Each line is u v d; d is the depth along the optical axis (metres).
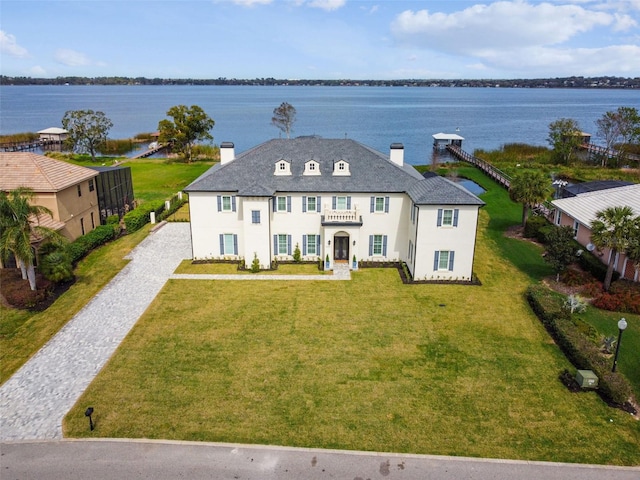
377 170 40.81
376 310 32.53
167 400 23.11
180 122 94.25
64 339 28.59
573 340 26.78
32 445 20.14
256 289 35.78
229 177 40.28
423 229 36.28
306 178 40.06
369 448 20.05
